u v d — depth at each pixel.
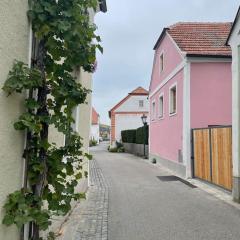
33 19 3.69
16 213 3.23
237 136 9.23
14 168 3.39
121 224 6.98
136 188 11.91
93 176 15.47
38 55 3.79
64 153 3.96
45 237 4.85
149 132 25.25
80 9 3.80
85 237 5.99
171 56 17.73
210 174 12.78
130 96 48.03
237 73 9.20
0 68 3.00
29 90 3.63
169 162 18.28
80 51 3.92
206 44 16.05
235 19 9.20
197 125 14.93
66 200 3.97
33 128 3.33
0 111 3.04
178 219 7.45
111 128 47.84
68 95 3.81
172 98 18.17
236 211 8.26
